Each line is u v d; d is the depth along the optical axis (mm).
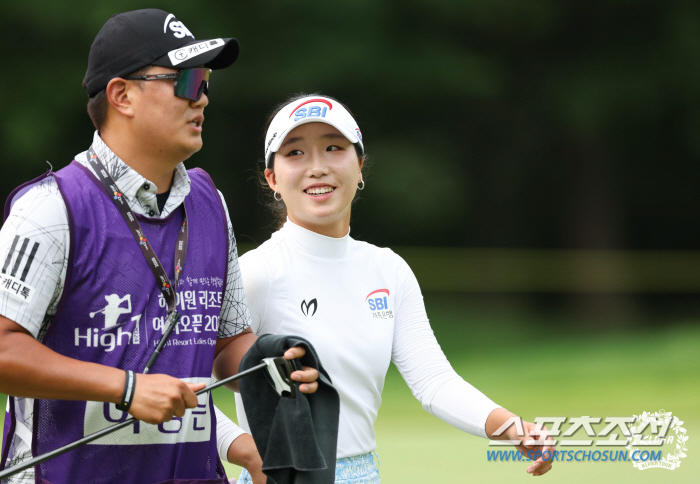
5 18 73188
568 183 91875
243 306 10336
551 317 69188
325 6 81062
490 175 93500
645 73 84438
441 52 83750
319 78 80438
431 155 88625
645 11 84688
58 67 75500
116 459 8820
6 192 76688
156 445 8961
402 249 93125
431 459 22984
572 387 37062
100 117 9320
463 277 91000
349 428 10633
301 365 9305
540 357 47438
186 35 9359
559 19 85750
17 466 8125
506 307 74438
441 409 11227
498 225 94375
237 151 84812
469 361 46000
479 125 90688
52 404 8773
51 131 75312
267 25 80875
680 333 57500
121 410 8344
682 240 94812
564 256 91938
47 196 8656
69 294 8703
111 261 8844
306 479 9195
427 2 82500
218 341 10445
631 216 94750
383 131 88062
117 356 8781
